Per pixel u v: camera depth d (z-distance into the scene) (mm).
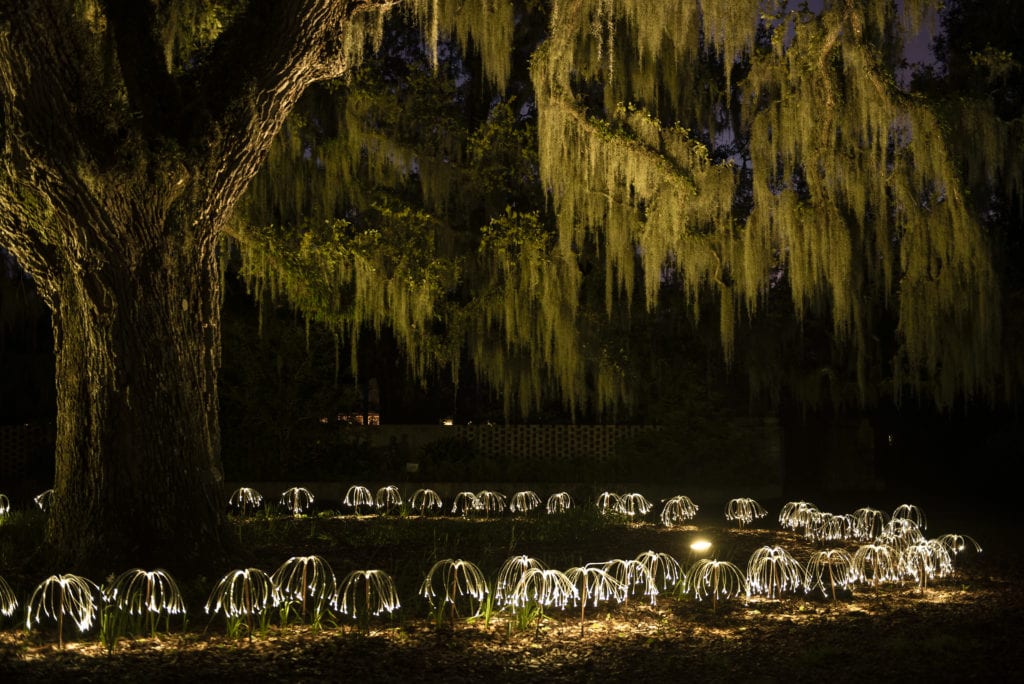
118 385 7633
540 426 17375
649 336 15977
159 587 7086
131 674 4922
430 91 14812
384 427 17750
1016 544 9836
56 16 6977
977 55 12625
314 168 14602
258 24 7840
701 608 6727
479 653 5430
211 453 8164
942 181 11664
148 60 7551
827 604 6871
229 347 16469
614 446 17000
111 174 7223
